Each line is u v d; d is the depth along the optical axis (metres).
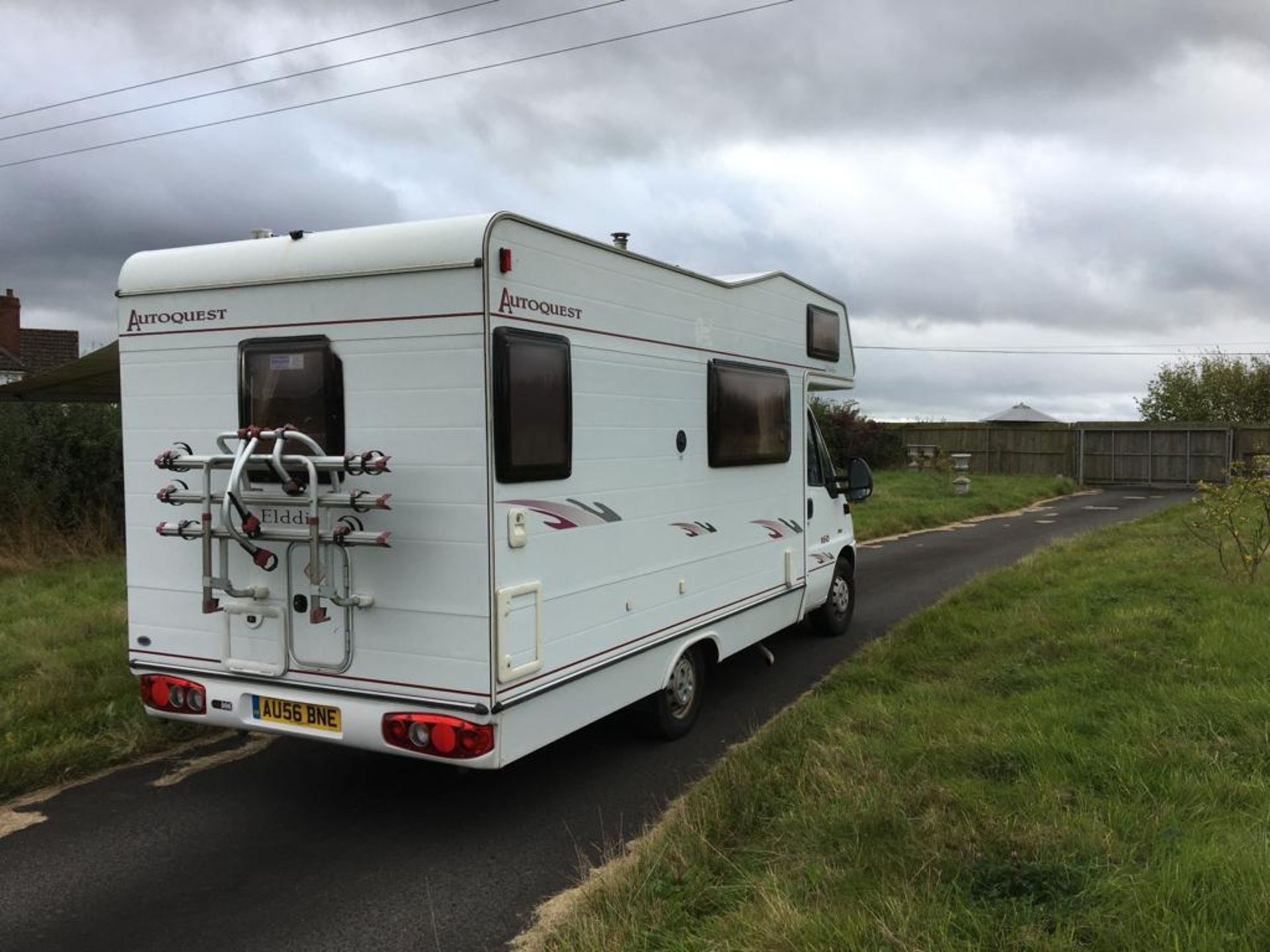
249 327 4.20
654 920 3.20
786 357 6.56
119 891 3.72
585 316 4.35
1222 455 27.97
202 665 4.39
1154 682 5.41
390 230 3.90
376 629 3.96
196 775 4.96
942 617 7.84
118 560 10.80
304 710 4.15
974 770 4.25
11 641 6.86
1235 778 3.96
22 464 11.04
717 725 5.73
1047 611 7.75
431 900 3.63
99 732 5.32
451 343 3.77
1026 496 22.69
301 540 3.97
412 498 3.86
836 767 4.33
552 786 4.78
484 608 3.76
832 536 7.71
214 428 4.32
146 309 4.44
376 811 4.50
